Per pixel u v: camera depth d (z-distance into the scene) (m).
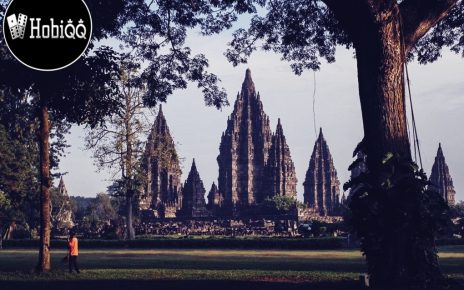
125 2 27.05
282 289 20.39
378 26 19.97
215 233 98.62
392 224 18.12
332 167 172.00
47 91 26.50
